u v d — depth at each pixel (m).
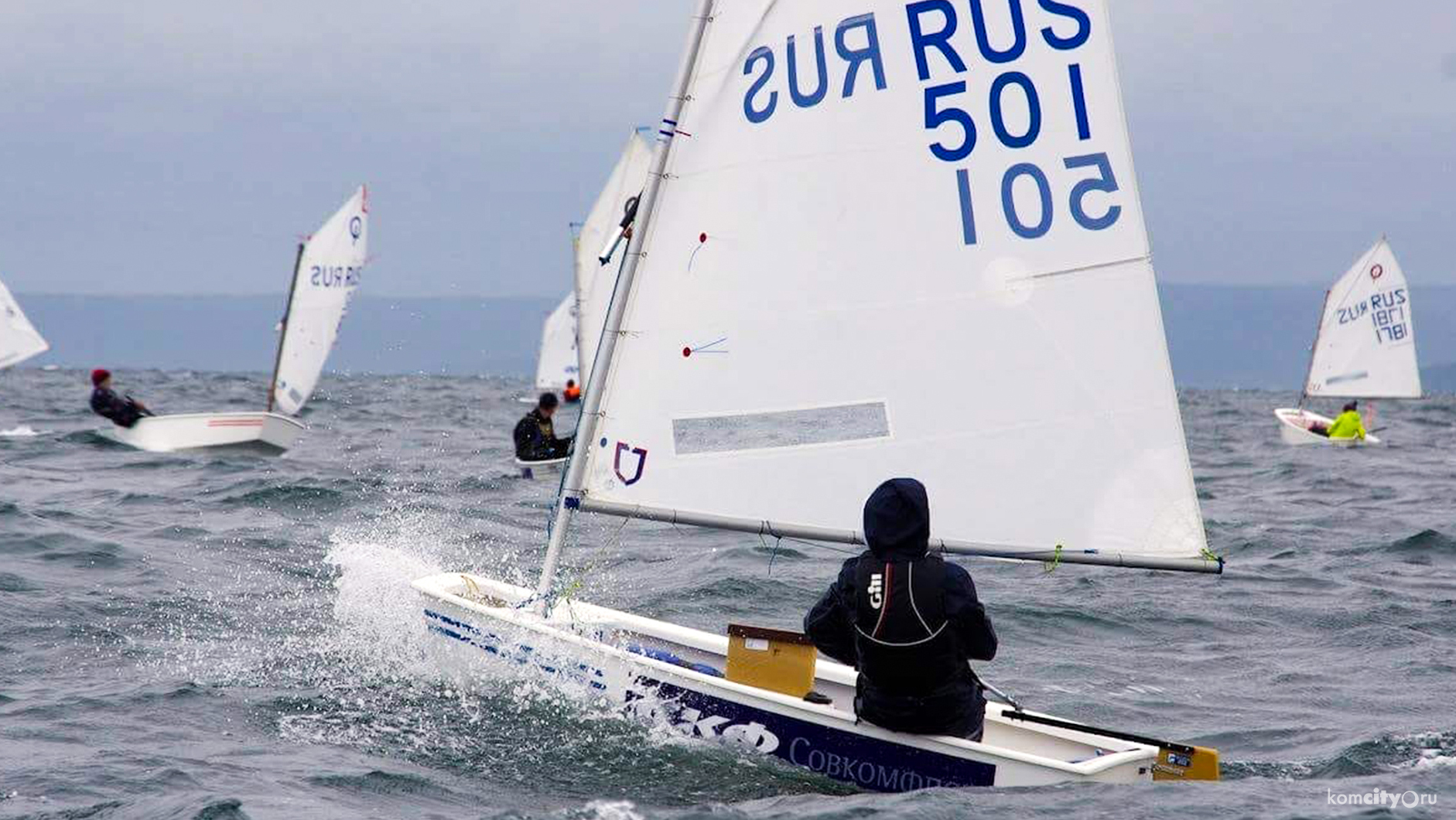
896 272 25.66
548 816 20.50
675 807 21.78
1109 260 25.02
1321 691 33.03
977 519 25.67
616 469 26.50
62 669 30.45
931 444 25.70
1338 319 152.88
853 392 25.83
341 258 104.06
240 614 36.78
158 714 26.56
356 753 24.22
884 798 21.72
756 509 26.06
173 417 87.06
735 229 25.95
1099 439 25.16
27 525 49.28
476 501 66.12
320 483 67.69
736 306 25.97
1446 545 57.06
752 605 41.66
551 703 26.50
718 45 25.75
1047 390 25.34
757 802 21.95
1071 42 24.97
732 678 25.12
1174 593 45.38
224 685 28.73
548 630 26.69
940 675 22.41
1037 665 35.38
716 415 26.06
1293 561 53.31
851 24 25.53
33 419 126.50
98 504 60.12
